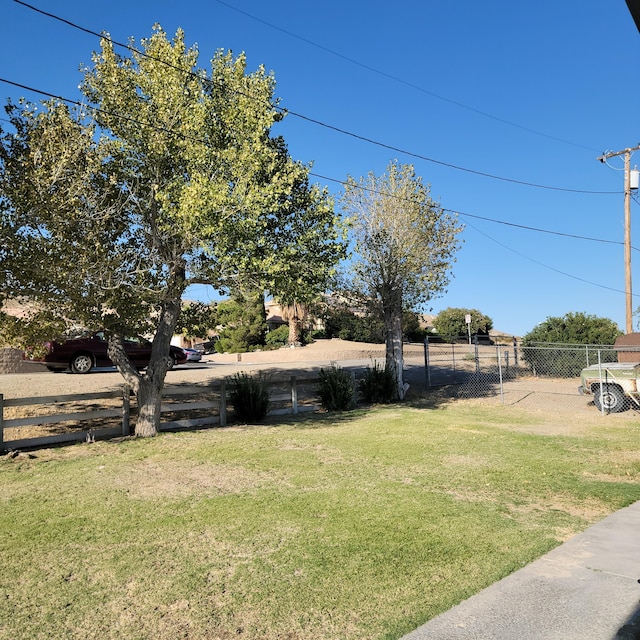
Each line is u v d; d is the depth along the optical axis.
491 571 4.85
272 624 3.96
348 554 5.19
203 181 9.26
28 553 5.20
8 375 18.45
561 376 23.11
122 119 10.25
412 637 3.76
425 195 17.09
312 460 9.11
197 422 12.48
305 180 11.57
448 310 48.81
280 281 10.54
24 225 8.60
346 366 26.41
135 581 4.63
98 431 10.86
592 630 3.82
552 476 8.26
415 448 10.05
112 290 9.54
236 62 11.07
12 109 9.52
